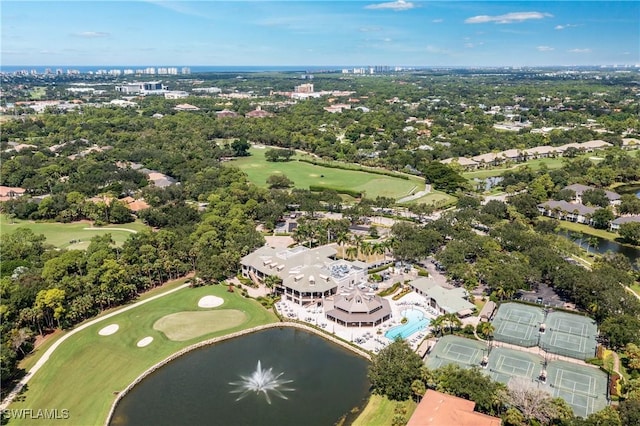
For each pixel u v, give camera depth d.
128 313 179.88
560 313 174.62
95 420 124.81
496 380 135.25
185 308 185.12
